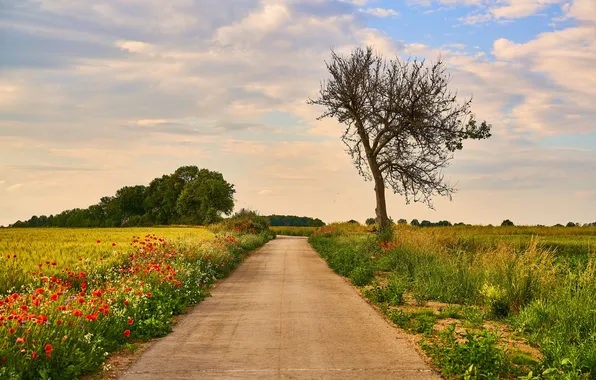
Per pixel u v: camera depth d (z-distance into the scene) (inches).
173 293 510.9
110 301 388.2
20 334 270.7
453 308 454.9
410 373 267.7
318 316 434.0
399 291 504.7
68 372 256.1
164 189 4581.7
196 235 1662.2
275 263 991.0
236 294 572.4
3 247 890.1
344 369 274.4
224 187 4190.5
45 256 716.0
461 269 587.8
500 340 339.9
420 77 1198.3
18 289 473.7
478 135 1205.7
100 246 918.4
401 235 992.2
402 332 369.7
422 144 1230.3
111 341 325.1
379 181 1270.9
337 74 1266.0
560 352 287.4
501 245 625.0
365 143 1275.8
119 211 4744.1
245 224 2271.2
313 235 2311.8
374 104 1236.5
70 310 321.7
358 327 387.2
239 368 276.7
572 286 440.5
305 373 267.1
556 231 1625.2
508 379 260.1
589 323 353.4
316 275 772.6
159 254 706.8
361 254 983.0
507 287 463.8
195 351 315.3
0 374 229.5
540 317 381.4
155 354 308.3
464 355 269.7
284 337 353.4
